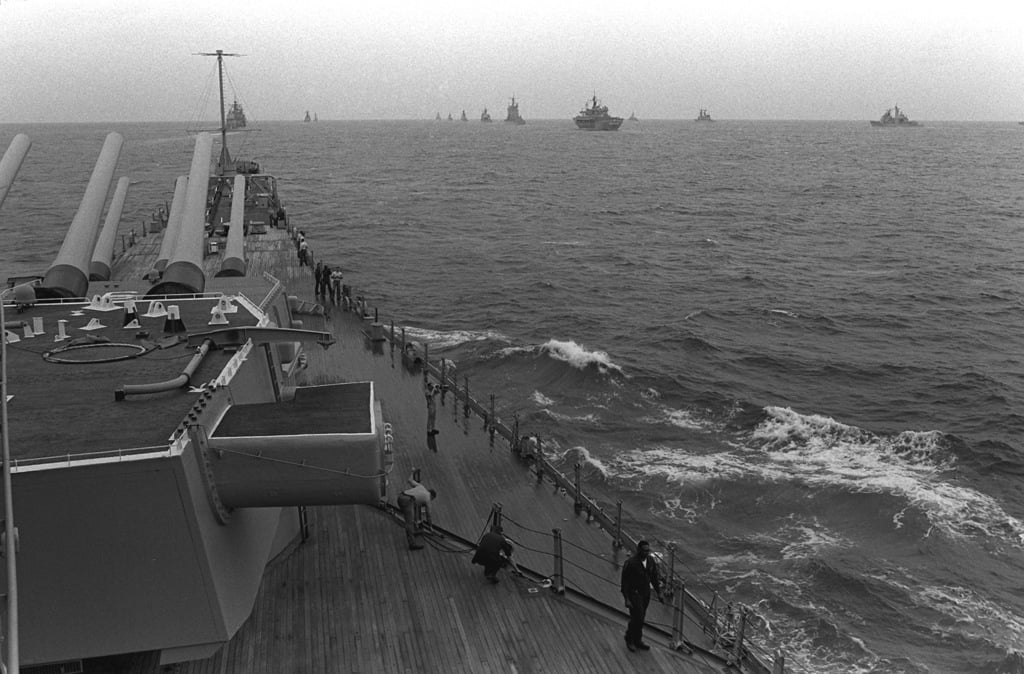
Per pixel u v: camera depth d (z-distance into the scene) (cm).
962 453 2755
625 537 1580
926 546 2156
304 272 3628
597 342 4112
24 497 991
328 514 1606
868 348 4088
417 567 1423
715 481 2475
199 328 1672
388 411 2252
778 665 1224
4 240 7231
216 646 1125
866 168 16862
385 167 16788
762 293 5288
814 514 2316
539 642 1228
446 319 4594
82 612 1065
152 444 1077
